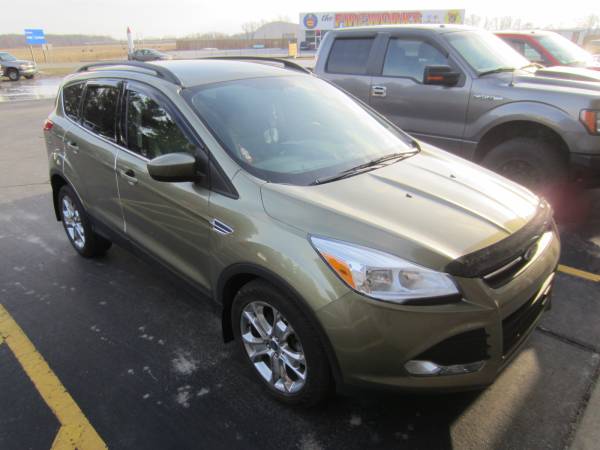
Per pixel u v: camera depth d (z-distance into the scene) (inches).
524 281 89.7
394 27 237.6
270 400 104.7
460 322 80.5
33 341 128.2
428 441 93.7
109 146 140.6
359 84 245.9
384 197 99.6
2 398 107.7
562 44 323.6
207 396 106.6
